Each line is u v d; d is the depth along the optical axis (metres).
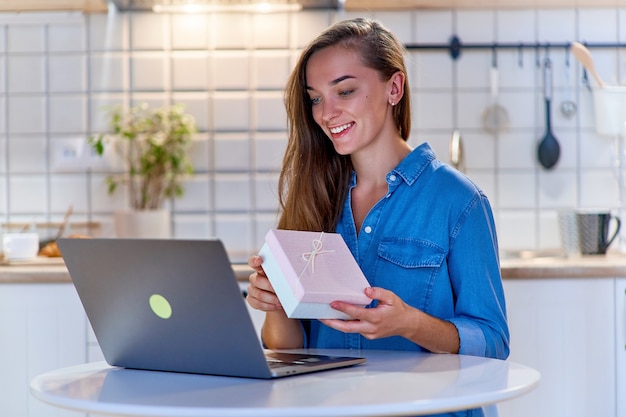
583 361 2.45
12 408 2.46
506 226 2.98
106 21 2.96
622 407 2.45
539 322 2.45
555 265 2.44
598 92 2.86
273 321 1.59
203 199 3.00
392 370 1.25
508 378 1.16
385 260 1.52
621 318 2.45
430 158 1.55
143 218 2.85
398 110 1.60
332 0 2.84
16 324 2.46
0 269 2.48
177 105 2.96
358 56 1.50
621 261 2.55
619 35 2.94
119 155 2.99
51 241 2.85
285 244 1.27
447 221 1.49
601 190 2.96
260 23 2.96
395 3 2.89
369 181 1.60
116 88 2.97
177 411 1.00
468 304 1.46
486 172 2.97
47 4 2.86
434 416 1.32
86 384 1.20
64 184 3.00
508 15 2.94
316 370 1.25
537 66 2.95
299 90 1.59
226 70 2.97
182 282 1.17
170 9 2.94
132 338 1.30
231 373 1.22
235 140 2.98
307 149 1.62
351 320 1.31
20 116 2.98
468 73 2.96
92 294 1.30
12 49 2.97
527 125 2.97
